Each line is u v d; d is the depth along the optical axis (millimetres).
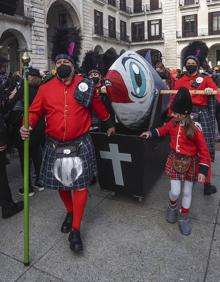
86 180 2771
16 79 6117
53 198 3877
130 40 35656
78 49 3066
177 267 2549
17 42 19688
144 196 3658
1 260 2666
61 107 2713
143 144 3322
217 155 5727
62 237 3000
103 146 3521
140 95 3242
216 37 31484
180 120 2971
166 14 33531
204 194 3932
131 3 35250
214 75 7465
